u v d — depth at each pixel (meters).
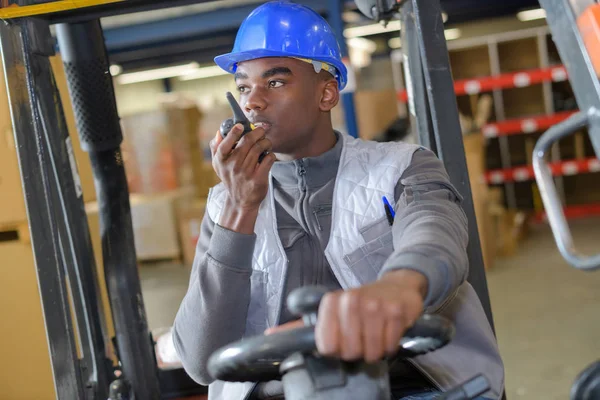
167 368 2.05
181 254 7.38
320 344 0.73
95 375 1.63
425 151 1.35
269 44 1.31
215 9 7.20
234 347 0.83
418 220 1.08
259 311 1.33
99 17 1.50
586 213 7.39
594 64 0.79
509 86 7.45
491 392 1.22
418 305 0.77
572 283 4.72
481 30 11.07
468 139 5.71
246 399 1.31
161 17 7.26
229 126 1.18
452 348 1.26
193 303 1.24
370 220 1.28
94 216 2.87
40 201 1.42
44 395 2.83
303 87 1.32
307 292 0.77
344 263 1.27
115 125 1.69
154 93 12.78
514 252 5.87
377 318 0.73
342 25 6.25
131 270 1.68
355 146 1.36
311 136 1.36
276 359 0.82
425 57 1.46
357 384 0.85
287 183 1.37
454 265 0.92
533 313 4.18
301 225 1.33
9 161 2.71
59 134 1.54
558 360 3.38
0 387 2.86
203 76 12.67
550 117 7.35
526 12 9.68
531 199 7.87
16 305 2.80
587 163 7.25
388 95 7.37
